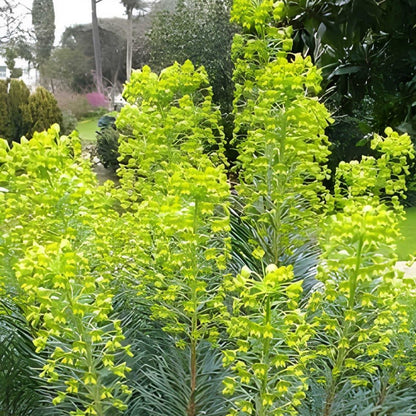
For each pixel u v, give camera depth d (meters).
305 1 2.32
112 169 5.54
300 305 1.51
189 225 1.04
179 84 1.43
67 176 1.12
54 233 1.22
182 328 1.25
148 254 1.40
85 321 1.11
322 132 1.38
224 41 5.84
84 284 1.02
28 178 1.20
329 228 1.11
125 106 1.44
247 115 1.42
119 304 1.52
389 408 1.35
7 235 1.23
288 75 1.26
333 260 0.95
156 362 1.50
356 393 1.40
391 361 1.31
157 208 1.14
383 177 1.36
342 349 1.16
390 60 2.54
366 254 0.96
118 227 1.41
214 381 1.37
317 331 1.38
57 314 0.96
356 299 1.12
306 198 1.42
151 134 1.40
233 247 1.72
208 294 1.36
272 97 1.28
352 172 1.34
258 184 1.51
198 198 1.05
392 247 1.03
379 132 2.61
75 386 1.03
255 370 0.97
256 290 1.30
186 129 1.45
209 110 1.48
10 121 5.68
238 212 1.80
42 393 1.41
